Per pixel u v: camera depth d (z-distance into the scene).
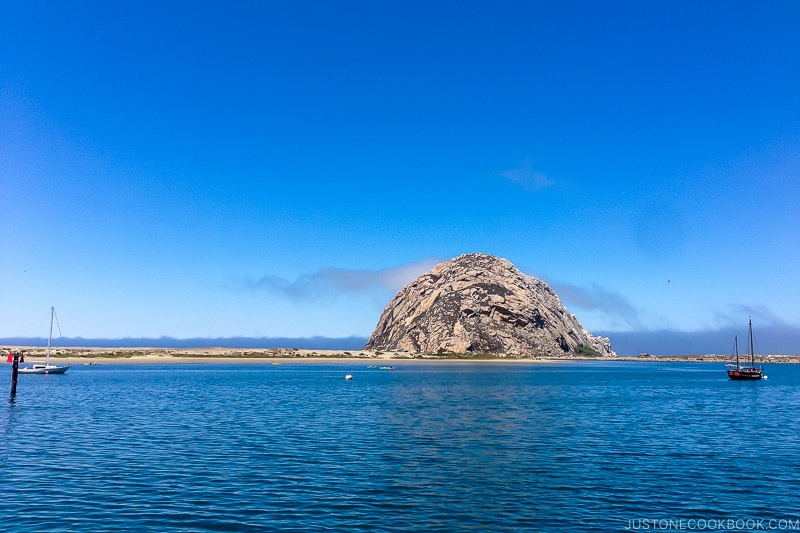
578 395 86.12
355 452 37.09
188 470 31.31
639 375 167.25
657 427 49.88
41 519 22.83
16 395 78.19
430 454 36.62
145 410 60.50
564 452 37.62
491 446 39.72
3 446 38.25
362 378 131.75
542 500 26.28
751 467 33.28
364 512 24.20
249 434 44.31
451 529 22.34
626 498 26.78
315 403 70.06
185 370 168.75
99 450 37.03
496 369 189.25
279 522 22.77
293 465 32.88
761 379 152.12
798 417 58.69
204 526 22.19
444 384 110.31
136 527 22.02
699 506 25.67
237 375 142.88
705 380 143.75
